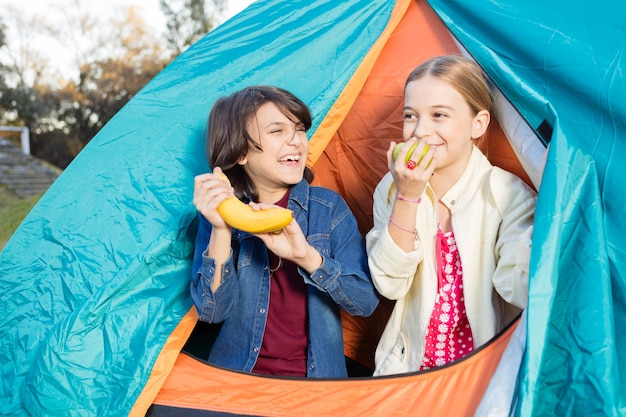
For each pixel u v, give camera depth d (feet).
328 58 7.28
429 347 6.27
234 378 5.73
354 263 6.19
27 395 5.81
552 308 5.00
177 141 7.11
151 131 7.23
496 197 6.03
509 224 5.91
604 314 4.85
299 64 7.32
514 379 4.83
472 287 5.98
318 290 6.22
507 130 6.34
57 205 6.96
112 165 7.07
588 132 5.59
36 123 64.28
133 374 5.67
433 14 7.39
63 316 6.24
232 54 7.63
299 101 6.27
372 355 8.27
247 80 7.30
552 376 4.84
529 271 5.08
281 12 7.93
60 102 65.36
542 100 5.81
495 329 5.93
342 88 7.16
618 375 4.71
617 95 5.52
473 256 6.02
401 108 7.52
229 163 6.23
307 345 6.20
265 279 6.24
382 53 7.58
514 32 6.29
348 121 7.89
